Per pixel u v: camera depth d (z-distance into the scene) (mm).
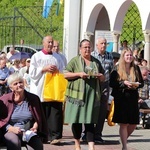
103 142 12211
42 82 11445
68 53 26750
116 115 10430
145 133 14109
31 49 29531
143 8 22156
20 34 35344
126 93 10398
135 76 10477
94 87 10281
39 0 40094
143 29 22219
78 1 26672
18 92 8070
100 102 10961
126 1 23406
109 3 24531
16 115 8094
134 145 12094
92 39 26453
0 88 14406
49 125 11602
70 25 26688
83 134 11992
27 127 8148
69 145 11656
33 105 8180
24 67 14938
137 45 27641
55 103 11555
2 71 14594
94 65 10469
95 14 26062
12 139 7871
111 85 10469
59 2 28219
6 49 29859
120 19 24047
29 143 8008
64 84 11445
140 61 18203
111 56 12117
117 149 11391
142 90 15125
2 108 8086
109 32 23797
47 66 11422
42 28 32500
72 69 10438
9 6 40812
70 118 10234
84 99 10195
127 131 10742
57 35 33438
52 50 11719
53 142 11617
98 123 12039
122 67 10430
